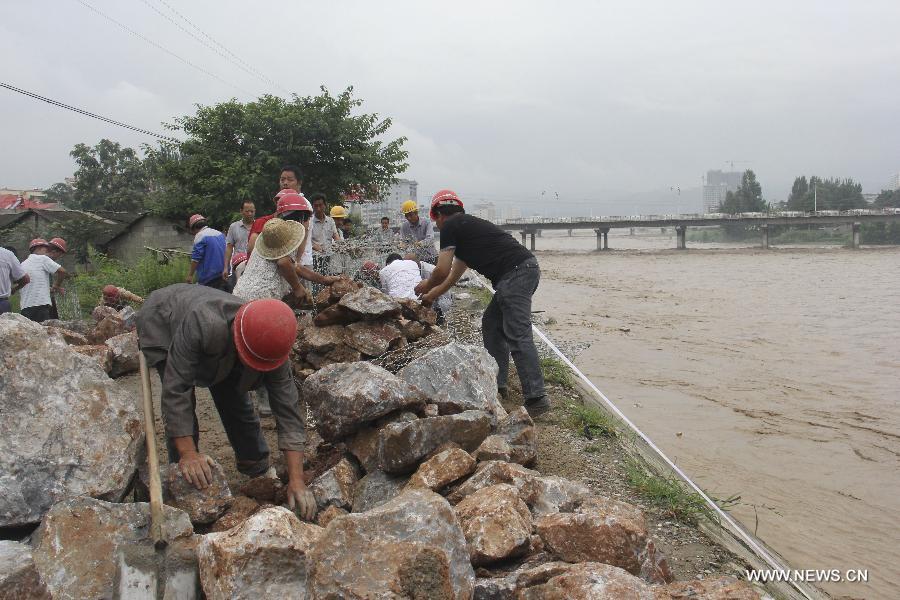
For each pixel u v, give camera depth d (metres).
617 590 2.80
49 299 9.66
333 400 4.49
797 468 7.81
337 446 4.81
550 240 152.25
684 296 28.67
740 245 101.19
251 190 20.83
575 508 3.84
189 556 3.10
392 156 23.23
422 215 11.20
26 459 3.50
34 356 3.83
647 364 13.44
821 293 30.31
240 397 4.26
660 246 107.69
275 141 21.92
